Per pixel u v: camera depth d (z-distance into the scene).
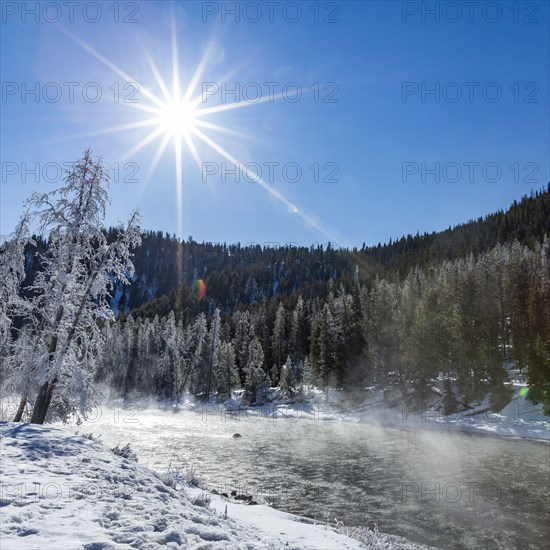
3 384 17.95
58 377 17.94
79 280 19.88
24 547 4.63
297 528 10.17
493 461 26.62
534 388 44.47
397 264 148.12
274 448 31.16
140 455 27.41
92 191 18.91
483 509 16.84
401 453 29.50
